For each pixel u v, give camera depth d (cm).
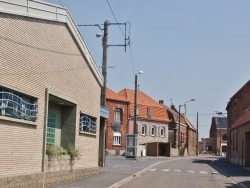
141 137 7794
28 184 1688
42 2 1816
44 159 1859
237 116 5728
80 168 2444
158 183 2508
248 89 5684
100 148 3384
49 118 2172
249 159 4519
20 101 1645
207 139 12150
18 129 1627
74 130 2327
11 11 1541
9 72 1538
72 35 2225
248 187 2400
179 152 8525
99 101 2852
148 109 8100
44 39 1870
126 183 2436
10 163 1566
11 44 1554
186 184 2517
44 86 1880
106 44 3222
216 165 4825
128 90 8162
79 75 2388
